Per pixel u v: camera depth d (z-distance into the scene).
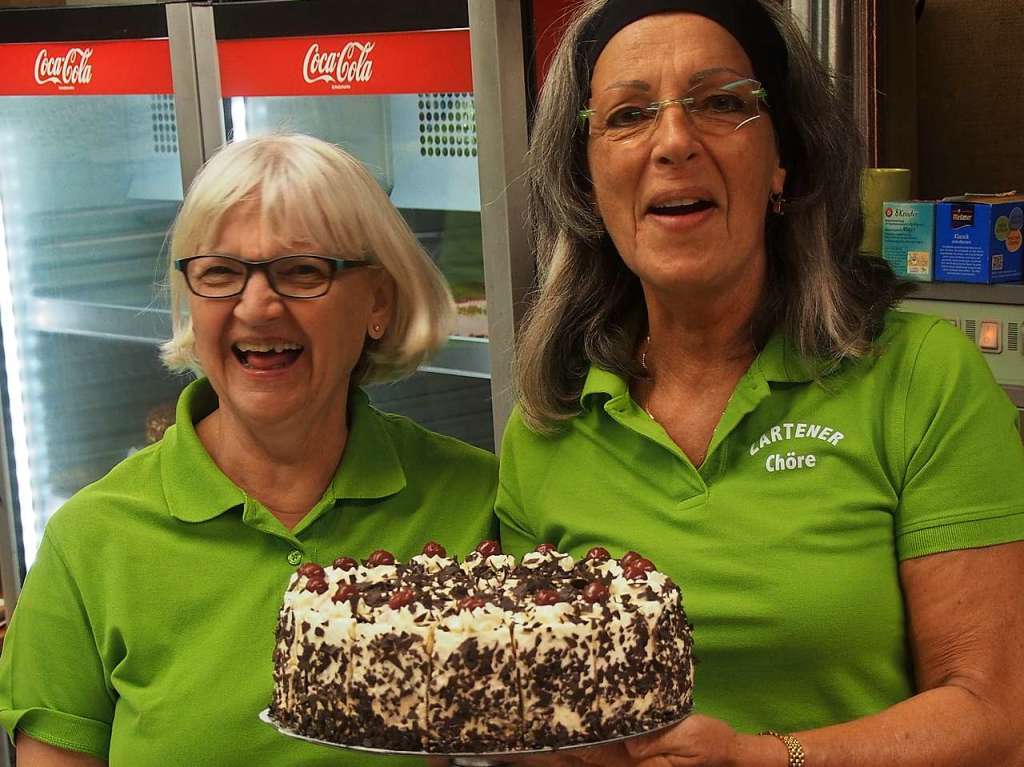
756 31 1.53
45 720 1.69
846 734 1.39
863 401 1.54
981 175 3.23
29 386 3.36
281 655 1.43
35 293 3.34
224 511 1.69
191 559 1.69
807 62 1.59
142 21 2.81
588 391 1.65
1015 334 2.62
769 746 1.37
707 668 1.54
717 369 1.63
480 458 1.86
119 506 1.72
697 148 1.48
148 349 3.33
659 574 1.44
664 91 1.50
